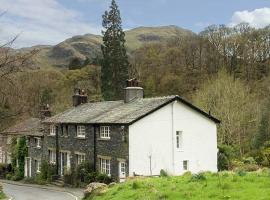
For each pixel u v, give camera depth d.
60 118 47.31
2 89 13.72
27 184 47.44
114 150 37.50
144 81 100.62
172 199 16.42
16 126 54.78
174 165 37.47
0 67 12.48
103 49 82.69
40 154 51.25
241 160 42.91
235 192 15.88
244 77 98.56
